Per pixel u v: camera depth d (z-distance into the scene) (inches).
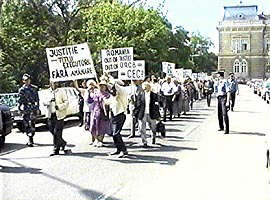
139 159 488.1
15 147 588.1
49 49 573.9
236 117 999.0
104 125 577.0
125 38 1742.1
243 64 5260.8
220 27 5285.4
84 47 583.8
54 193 346.9
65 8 1844.2
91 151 541.6
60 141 520.7
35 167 448.1
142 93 568.7
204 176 404.5
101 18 1787.6
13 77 1552.7
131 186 368.5
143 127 571.5
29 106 594.9
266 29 5226.4
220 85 711.1
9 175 412.2
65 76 579.2
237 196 338.0
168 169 435.5
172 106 938.1
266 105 1461.6
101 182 382.6
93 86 644.1
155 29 1931.6
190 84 1305.4
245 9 5329.7
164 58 2186.3
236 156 500.4
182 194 343.3
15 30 1711.4
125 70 756.0
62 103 518.0
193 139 644.1
